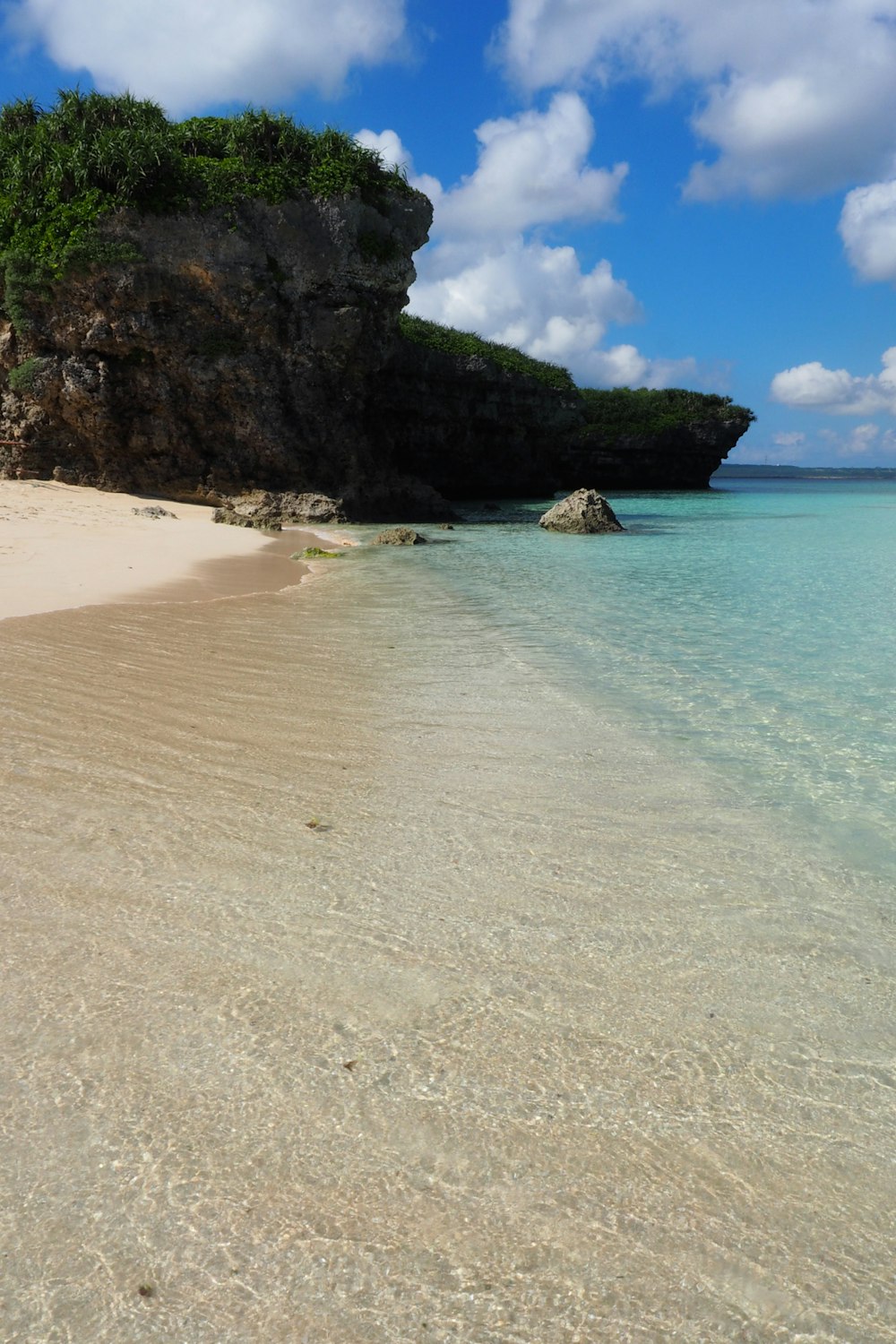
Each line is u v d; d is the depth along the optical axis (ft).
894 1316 6.68
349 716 22.16
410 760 19.01
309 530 86.12
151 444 93.97
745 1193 7.75
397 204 97.81
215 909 12.21
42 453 91.61
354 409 104.88
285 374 97.04
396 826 15.47
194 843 14.29
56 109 92.89
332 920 12.11
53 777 16.72
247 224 89.92
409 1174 7.75
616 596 45.09
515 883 13.48
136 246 86.33
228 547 64.49
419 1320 6.47
